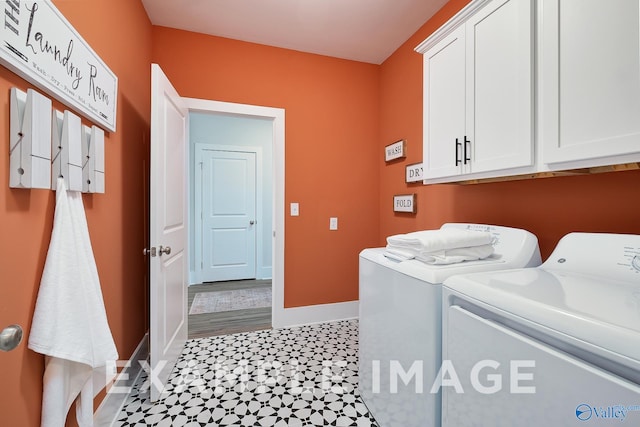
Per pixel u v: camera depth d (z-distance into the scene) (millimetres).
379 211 2904
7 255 773
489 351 797
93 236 1269
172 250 1871
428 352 1046
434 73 1618
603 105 875
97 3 1292
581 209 1254
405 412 1179
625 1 823
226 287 3959
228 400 1586
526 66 1096
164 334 1703
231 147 4285
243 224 4363
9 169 775
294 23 2225
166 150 1752
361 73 2826
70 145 990
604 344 563
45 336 864
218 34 2365
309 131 2660
